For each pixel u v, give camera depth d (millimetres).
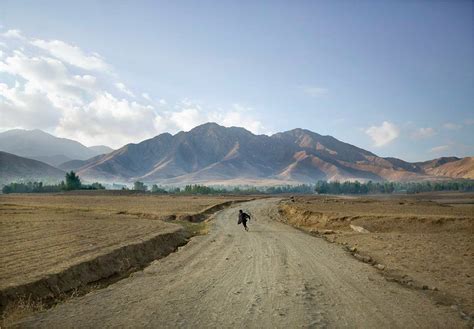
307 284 13211
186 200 110875
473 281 13594
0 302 10586
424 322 9109
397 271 15758
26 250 18250
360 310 10094
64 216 42031
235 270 15898
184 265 17297
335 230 38969
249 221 47969
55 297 12227
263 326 8742
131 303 10727
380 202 98375
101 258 16719
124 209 61438
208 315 9570
